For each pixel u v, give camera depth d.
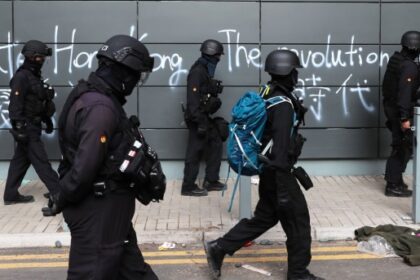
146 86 8.05
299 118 4.47
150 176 3.38
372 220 6.24
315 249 5.59
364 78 8.23
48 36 7.95
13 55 7.96
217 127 7.45
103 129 3.16
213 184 7.62
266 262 5.24
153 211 6.66
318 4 8.10
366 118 8.26
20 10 7.91
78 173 3.12
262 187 4.56
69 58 7.99
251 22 8.07
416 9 8.19
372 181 8.05
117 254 3.36
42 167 6.68
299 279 4.52
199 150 7.32
